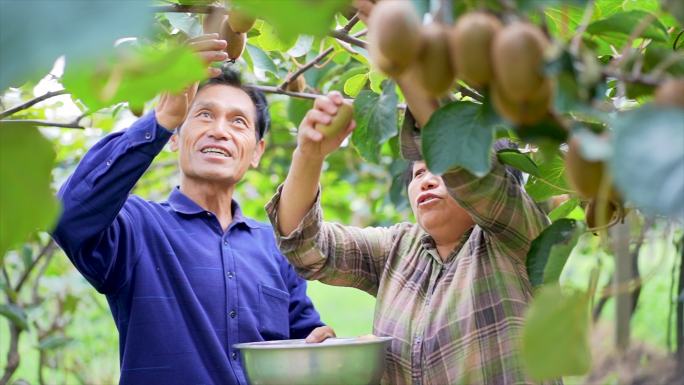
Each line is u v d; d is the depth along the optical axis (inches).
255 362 53.4
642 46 41.0
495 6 32.3
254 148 79.5
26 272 105.9
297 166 57.7
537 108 31.0
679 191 27.1
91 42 25.5
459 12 33.2
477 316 59.1
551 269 41.4
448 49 31.1
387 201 122.3
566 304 36.0
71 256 67.2
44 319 129.0
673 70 39.6
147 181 143.9
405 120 46.1
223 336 74.0
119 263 72.2
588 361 36.3
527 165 50.6
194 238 76.7
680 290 55.1
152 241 74.6
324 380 51.8
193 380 70.9
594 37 40.6
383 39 30.6
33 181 34.4
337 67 93.0
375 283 70.3
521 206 53.8
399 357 61.6
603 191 31.8
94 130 127.0
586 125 35.6
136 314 71.6
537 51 29.5
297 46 63.7
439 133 38.1
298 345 52.2
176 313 72.4
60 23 25.8
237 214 81.2
